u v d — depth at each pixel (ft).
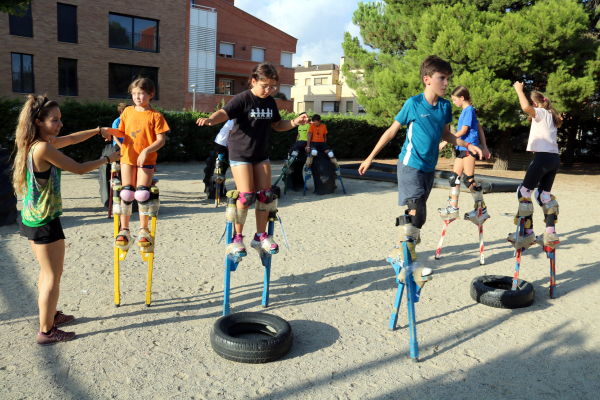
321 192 34.60
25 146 9.55
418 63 52.34
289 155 34.55
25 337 10.69
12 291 13.44
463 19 48.57
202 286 14.47
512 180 39.19
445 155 72.59
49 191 9.80
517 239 13.66
